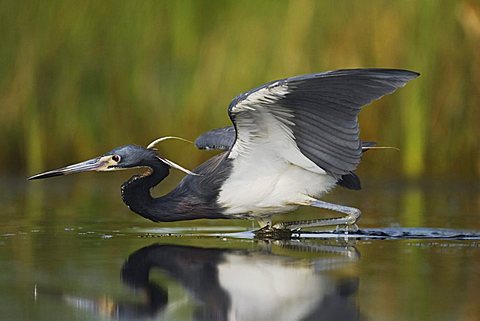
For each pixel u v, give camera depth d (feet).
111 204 52.75
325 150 38.73
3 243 39.78
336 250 38.17
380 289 31.17
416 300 29.68
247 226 44.96
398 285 31.68
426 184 60.23
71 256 36.73
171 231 43.06
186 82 62.95
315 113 38.27
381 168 62.13
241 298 30.22
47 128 64.80
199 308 29.37
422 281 32.22
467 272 33.58
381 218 46.52
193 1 62.28
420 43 59.93
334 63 60.13
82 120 64.34
